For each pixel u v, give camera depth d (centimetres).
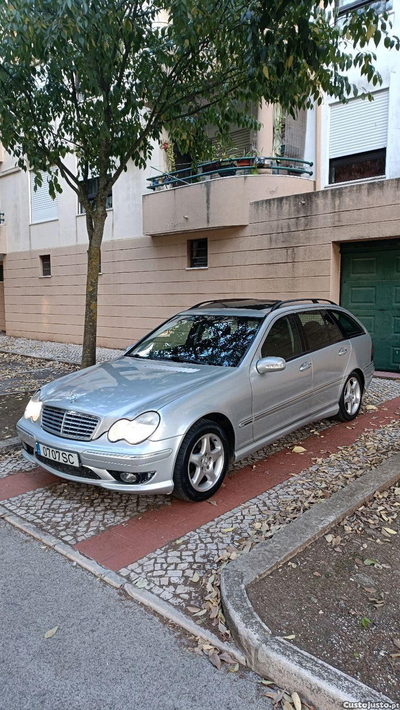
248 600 277
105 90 770
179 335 550
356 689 216
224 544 354
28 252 1708
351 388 643
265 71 624
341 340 617
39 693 231
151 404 396
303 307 575
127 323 1395
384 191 884
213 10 648
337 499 398
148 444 374
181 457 391
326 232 968
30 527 386
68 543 361
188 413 396
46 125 841
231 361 474
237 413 441
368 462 504
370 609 275
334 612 271
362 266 973
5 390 870
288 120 1160
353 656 239
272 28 596
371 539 351
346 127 1030
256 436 470
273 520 386
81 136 852
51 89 812
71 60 727
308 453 536
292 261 1024
